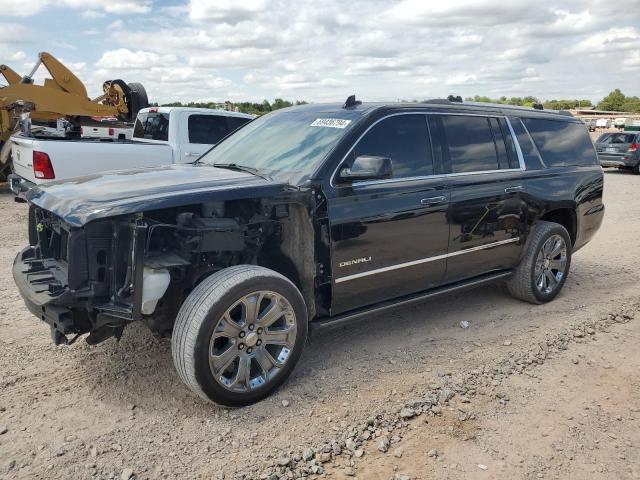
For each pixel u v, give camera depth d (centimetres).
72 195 350
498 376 408
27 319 503
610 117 7138
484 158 502
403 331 493
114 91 1564
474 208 479
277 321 374
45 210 365
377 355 442
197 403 365
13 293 574
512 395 382
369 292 424
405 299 455
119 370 407
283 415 352
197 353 330
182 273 356
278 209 378
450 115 484
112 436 327
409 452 318
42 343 451
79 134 1161
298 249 391
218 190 351
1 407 355
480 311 548
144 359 424
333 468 303
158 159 909
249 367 356
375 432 336
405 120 449
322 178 389
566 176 572
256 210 382
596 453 321
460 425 345
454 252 473
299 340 377
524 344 466
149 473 295
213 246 355
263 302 368
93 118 1570
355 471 300
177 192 344
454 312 544
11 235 836
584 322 519
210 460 307
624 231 995
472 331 495
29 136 869
